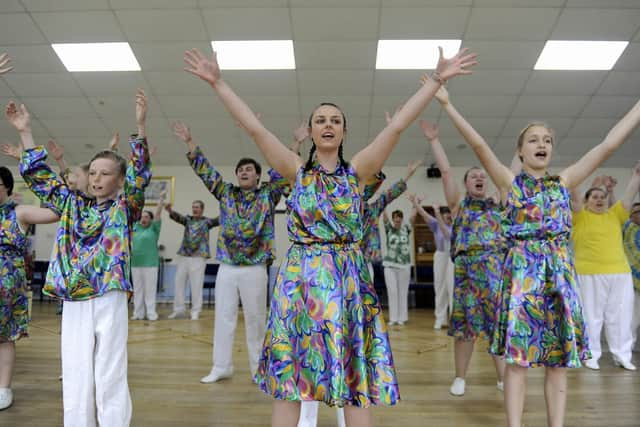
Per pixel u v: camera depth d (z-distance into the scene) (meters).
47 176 1.70
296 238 1.33
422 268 8.11
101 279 1.54
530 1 4.63
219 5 4.70
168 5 4.72
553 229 1.64
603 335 4.67
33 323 5.04
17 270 2.20
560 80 5.97
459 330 2.42
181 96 6.42
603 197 3.35
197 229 5.87
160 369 2.97
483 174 2.45
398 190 2.75
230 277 2.67
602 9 4.73
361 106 6.60
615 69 5.75
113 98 6.50
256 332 2.68
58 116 6.95
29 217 2.17
